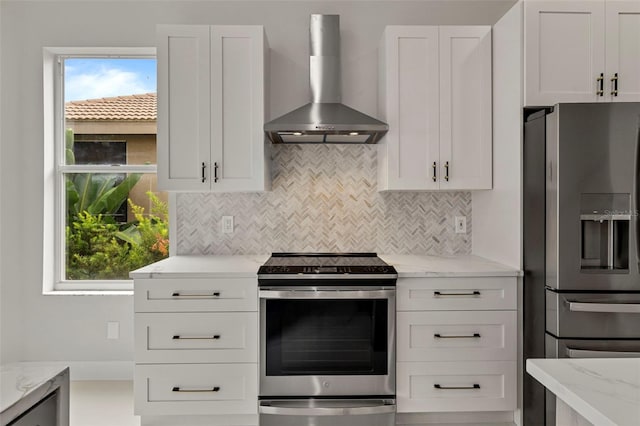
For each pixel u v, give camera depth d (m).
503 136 2.60
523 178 2.43
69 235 3.29
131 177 3.32
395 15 3.13
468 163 2.74
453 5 3.14
